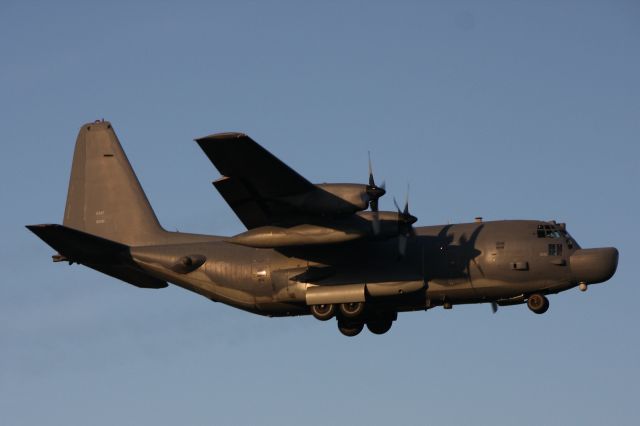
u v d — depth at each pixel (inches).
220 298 3814.0
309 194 3368.6
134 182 4037.9
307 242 3479.3
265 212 3491.6
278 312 3786.9
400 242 3531.0
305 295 3636.8
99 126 4116.6
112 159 4074.8
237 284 3742.6
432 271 3599.9
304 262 3673.7
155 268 3838.6
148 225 3976.4
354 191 3363.7
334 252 3644.2
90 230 4033.0
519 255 3553.2
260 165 3233.3
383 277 3599.9
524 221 3644.2
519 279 3558.1
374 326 3848.4
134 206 4008.4
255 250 3752.5
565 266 3528.5
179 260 3799.2
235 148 3144.7
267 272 3700.8
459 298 3631.9
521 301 3631.9
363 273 3614.7
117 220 4013.3
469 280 3582.7
